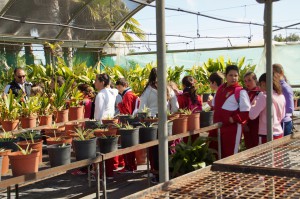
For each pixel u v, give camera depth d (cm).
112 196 468
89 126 435
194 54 1541
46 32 1277
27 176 271
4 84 1070
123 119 490
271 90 329
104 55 1595
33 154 279
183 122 433
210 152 499
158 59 241
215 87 536
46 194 466
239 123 461
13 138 359
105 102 541
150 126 396
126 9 1275
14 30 1191
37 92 668
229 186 194
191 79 589
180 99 578
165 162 249
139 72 1081
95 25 1342
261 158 246
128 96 590
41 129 451
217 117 478
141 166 606
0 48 1248
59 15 1184
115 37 1698
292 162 237
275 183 195
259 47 1421
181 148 502
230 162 236
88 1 1146
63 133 399
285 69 1342
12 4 1023
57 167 293
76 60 1479
